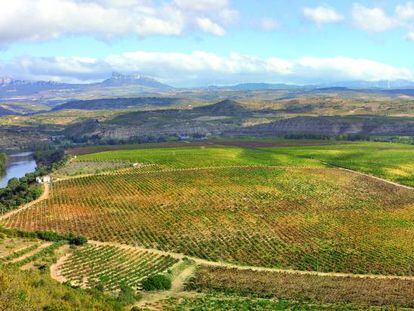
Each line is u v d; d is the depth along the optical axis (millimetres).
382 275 108000
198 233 137125
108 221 149250
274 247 125938
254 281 97125
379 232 138875
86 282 94938
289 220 151125
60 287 70500
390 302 84375
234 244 128000
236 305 80250
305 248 125250
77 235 130125
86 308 62312
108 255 115500
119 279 97625
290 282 97000
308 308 79375
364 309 79438
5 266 86688
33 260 107688
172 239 131500
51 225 145125
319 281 98688
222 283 95625
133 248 122938
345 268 111812
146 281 93375
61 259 110812
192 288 93500
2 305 55000
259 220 150750
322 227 143750
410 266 112625
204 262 114875
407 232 139000
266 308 79062
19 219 153250
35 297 59875
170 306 79500
